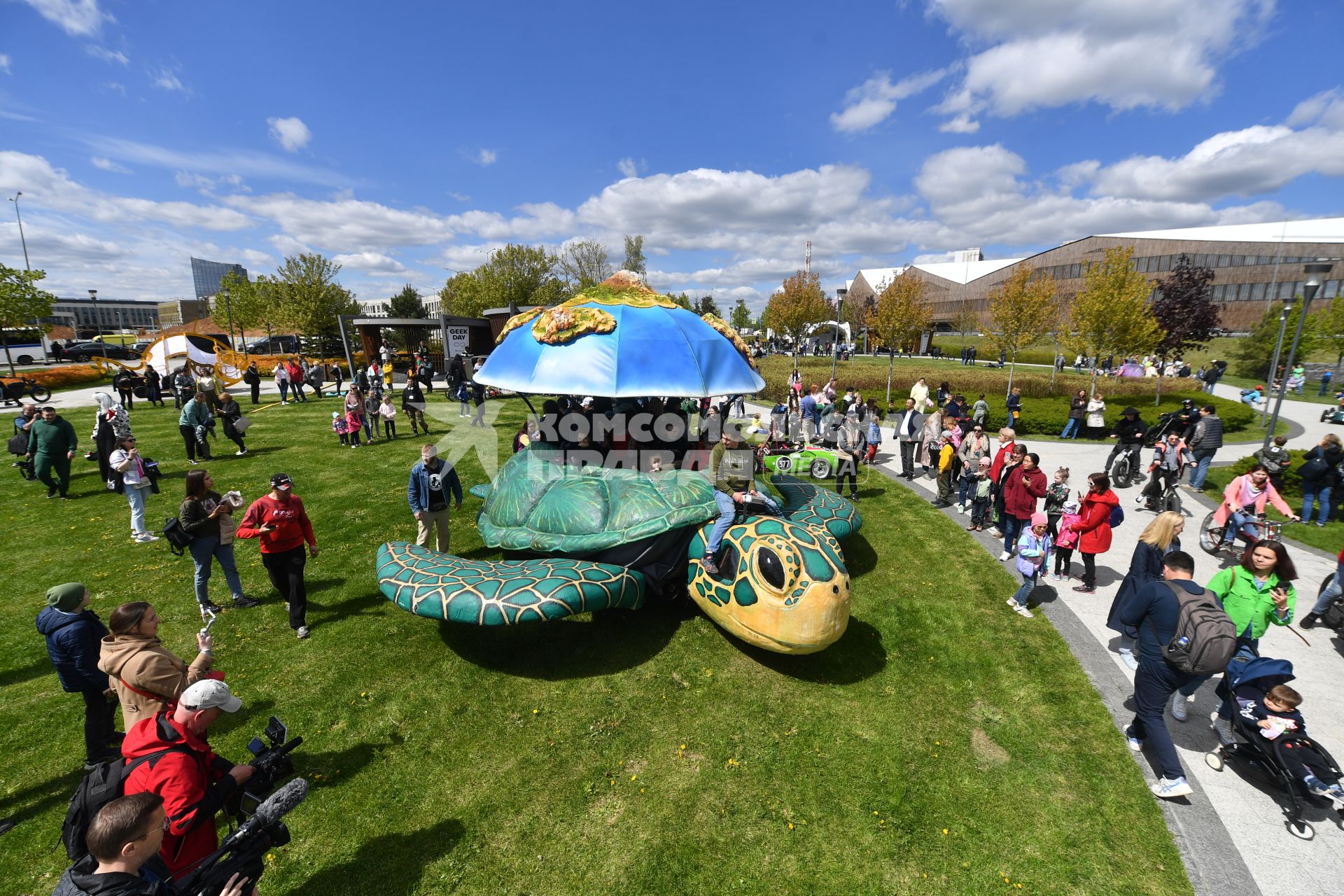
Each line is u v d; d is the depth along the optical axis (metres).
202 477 6.02
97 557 7.52
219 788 2.87
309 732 4.61
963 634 6.22
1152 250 51.78
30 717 4.65
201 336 26.03
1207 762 4.45
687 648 5.86
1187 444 11.62
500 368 6.00
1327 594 6.06
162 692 3.43
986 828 3.90
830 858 3.69
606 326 5.53
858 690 5.31
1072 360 41.88
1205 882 3.52
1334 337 26.55
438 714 4.87
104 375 27.58
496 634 5.99
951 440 10.27
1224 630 3.79
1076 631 6.25
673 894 3.46
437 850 3.68
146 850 2.19
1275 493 7.91
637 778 4.29
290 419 17.39
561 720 4.85
